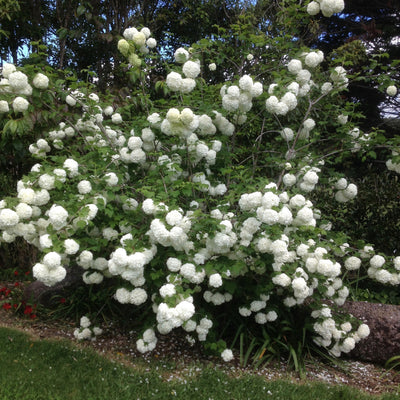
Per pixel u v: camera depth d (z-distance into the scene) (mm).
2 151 4812
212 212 3061
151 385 2959
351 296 4523
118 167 3490
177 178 3389
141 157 3311
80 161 3363
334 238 3553
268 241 2824
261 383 3068
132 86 6355
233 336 3850
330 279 3447
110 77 7578
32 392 2719
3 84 3096
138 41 3281
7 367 3041
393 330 3711
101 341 3828
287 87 3488
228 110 3340
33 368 3057
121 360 3449
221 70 7191
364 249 3510
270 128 4770
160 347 3779
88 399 2686
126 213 3244
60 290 4602
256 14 6926
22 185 2764
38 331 4039
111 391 2812
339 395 2984
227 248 2889
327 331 3375
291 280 3016
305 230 3041
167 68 3570
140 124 3451
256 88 3182
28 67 3182
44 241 2408
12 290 5082
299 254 2969
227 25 8531
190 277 2725
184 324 2746
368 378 3500
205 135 3568
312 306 3496
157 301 3115
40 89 3328
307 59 3557
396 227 5156
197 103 3693
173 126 2920
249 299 3434
